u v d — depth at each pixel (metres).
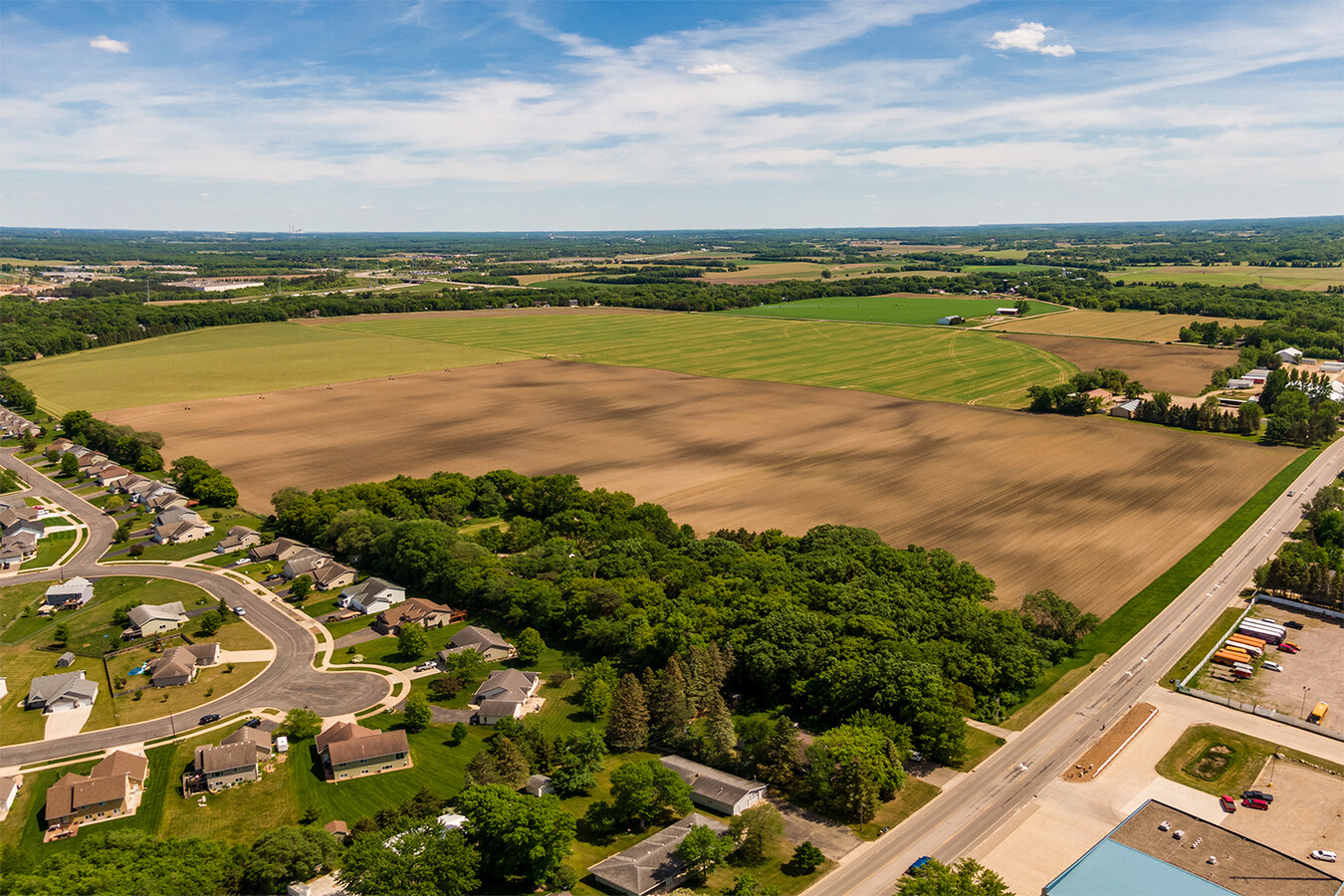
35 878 78.94
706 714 118.25
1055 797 101.88
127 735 115.25
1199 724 117.12
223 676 130.75
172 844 87.75
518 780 102.62
